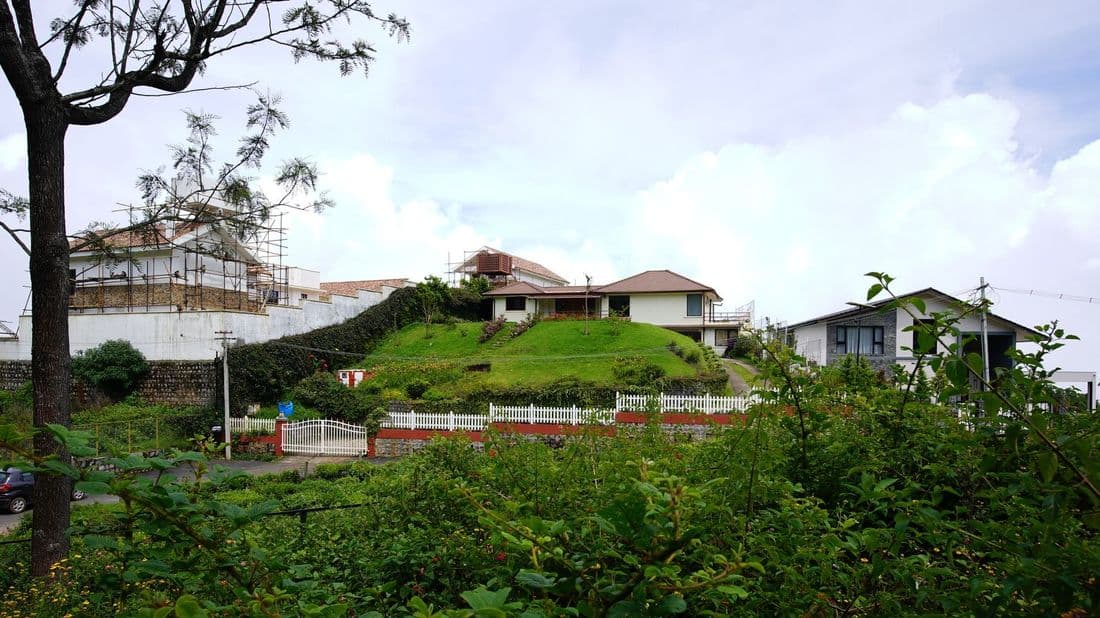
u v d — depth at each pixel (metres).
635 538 1.54
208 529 2.02
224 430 23.17
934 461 2.99
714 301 44.34
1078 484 1.72
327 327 33.81
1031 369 2.88
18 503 14.65
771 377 3.09
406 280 46.25
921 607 2.08
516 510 2.14
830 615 2.06
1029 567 1.62
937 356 2.13
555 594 1.74
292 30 7.11
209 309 28.52
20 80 5.55
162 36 6.15
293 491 13.94
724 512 2.19
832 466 3.03
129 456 1.80
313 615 1.82
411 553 2.96
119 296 28.61
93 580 2.66
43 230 5.78
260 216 7.84
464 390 26.25
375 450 21.73
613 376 25.86
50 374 5.75
